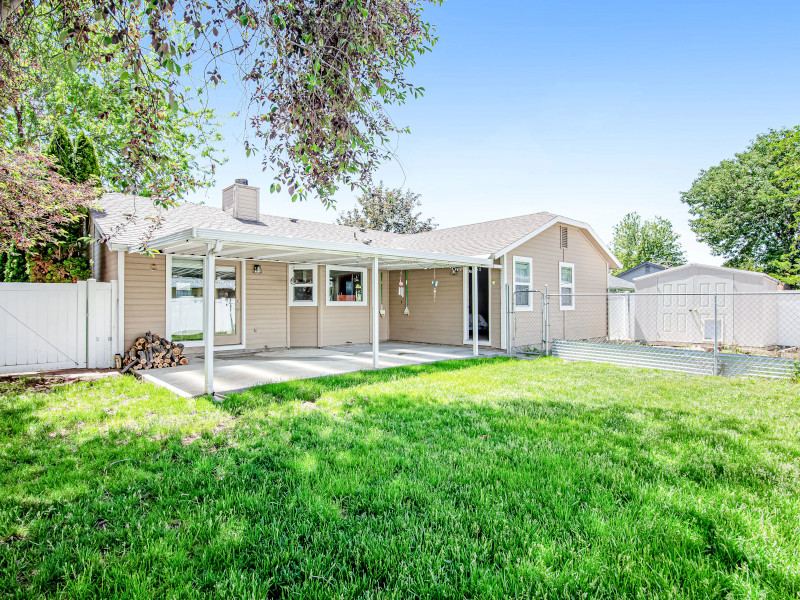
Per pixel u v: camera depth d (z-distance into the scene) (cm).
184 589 200
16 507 273
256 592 198
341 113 403
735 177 2662
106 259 942
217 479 318
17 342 771
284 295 1146
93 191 842
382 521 258
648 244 4156
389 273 1415
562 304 1360
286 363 870
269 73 414
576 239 1438
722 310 1300
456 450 374
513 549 229
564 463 340
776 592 196
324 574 212
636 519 257
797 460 347
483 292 1432
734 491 292
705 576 207
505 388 635
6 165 632
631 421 458
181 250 843
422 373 763
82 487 302
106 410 511
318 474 322
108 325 847
